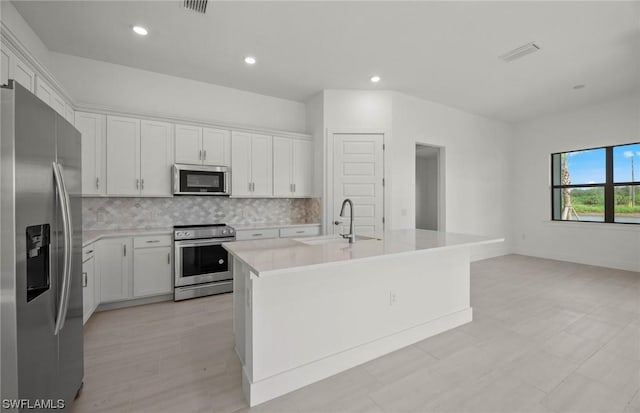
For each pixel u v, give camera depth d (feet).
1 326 3.48
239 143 13.23
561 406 5.45
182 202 12.92
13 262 3.51
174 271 11.10
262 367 5.71
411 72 12.34
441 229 16.96
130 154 11.06
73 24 8.94
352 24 8.98
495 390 5.92
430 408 5.41
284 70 12.16
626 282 13.43
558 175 18.61
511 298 11.34
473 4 8.05
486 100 15.80
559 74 12.52
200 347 7.66
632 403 5.51
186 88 12.98
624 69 12.05
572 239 17.71
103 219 11.44
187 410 5.40
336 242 7.84
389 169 14.24
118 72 11.66
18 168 3.59
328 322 6.55
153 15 8.52
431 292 8.39
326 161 14.17
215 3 7.99
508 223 20.24
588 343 7.82
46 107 4.26
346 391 5.94
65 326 4.98
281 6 8.13
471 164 18.08
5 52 6.31
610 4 8.00
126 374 6.47
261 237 13.09
